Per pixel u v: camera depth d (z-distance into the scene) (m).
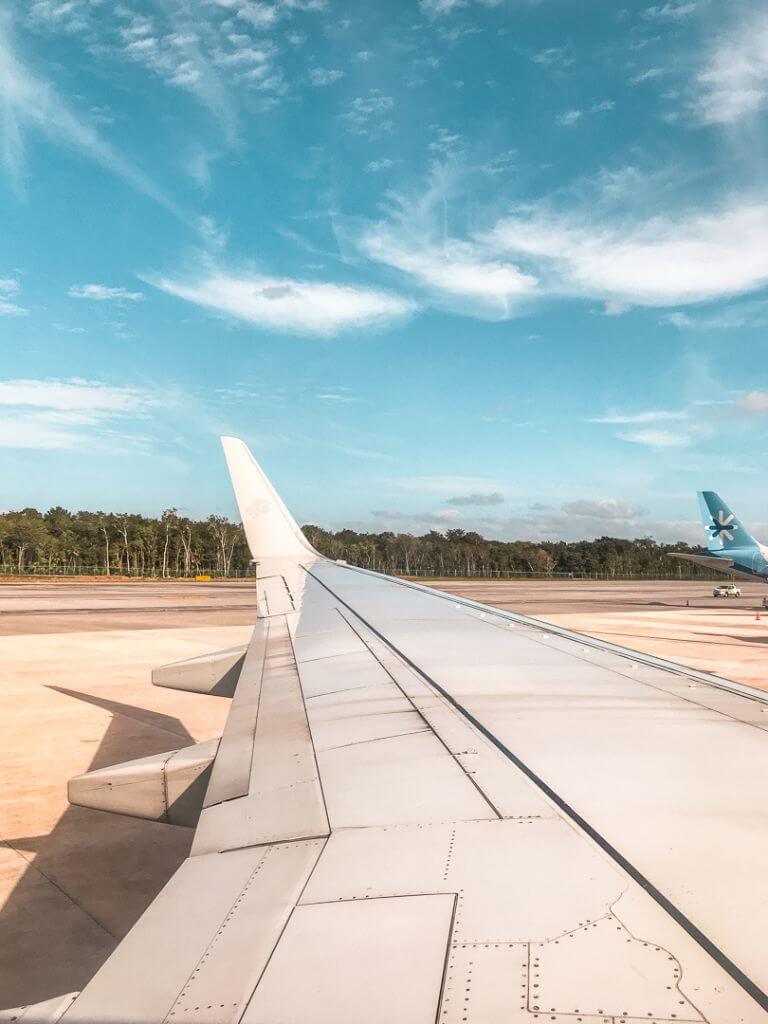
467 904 2.02
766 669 22.75
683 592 86.19
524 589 86.62
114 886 7.19
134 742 12.80
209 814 2.96
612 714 3.88
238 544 151.25
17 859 7.83
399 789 2.94
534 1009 1.55
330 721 3.98
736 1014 1.51
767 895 2.01
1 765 11.33
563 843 2.37
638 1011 1.53
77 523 157.25
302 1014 1.61
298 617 7.07
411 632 6.29
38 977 5.54
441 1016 1.55
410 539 170.62
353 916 2.02
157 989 1.78
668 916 1.92
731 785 2.84
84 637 28.72
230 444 9.44
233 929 2.03
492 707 4.06
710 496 56.28
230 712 4.41
